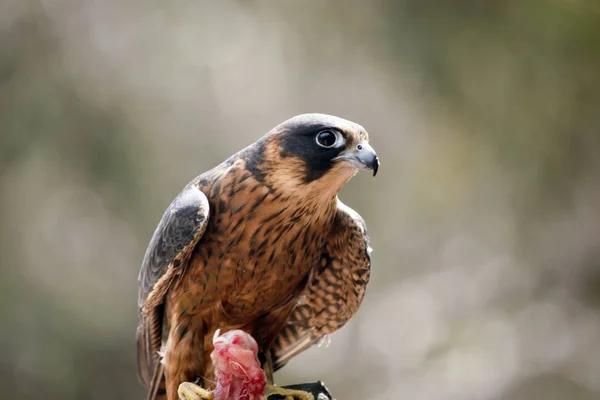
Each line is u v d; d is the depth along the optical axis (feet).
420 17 46.85
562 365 49.44
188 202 24.07
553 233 50.47
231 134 53.11
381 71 48.75
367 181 52.16
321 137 23.70
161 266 24.25
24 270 49.80
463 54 46.14
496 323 51.52
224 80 53.83
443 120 47.52
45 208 50.16
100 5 53.78
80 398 49.60
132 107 51.78
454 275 53.31
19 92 50.57
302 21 52.31
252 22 54.19
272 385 25.72
